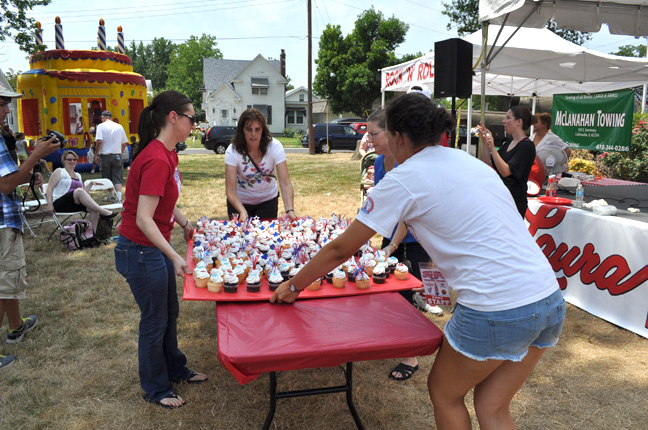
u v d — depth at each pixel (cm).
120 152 912
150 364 274
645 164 950
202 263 268
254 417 270
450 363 183
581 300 429
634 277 375
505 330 164
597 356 343
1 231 324
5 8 1275
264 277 271
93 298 447
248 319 216
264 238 328
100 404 281
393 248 300
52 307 423
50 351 344
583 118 803
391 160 305
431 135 179
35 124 1381
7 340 356
